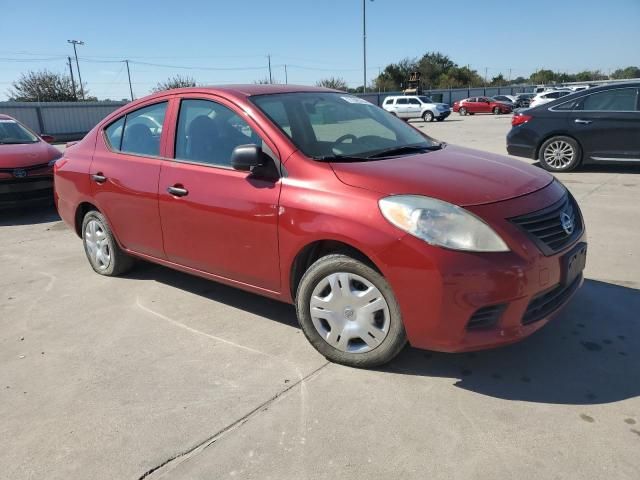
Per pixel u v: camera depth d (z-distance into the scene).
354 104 4.04
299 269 3.17
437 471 2.23
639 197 6.98
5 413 2.77
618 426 2.47
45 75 48.34
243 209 3.24
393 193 2.74
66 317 3.94
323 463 2.30
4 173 7.08
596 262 4.58
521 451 2.32
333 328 3.03
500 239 2.59
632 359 3.04
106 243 4.64
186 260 3.79
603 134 8.61
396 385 2.86
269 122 3.28
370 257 2.73
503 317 2.64
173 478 2.27
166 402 2.80
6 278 4.89
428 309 2.63
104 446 2.48
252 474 2.26
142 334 3.61
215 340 3.47
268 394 2.82
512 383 2.84
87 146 4.64
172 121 3.85
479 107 40.34
